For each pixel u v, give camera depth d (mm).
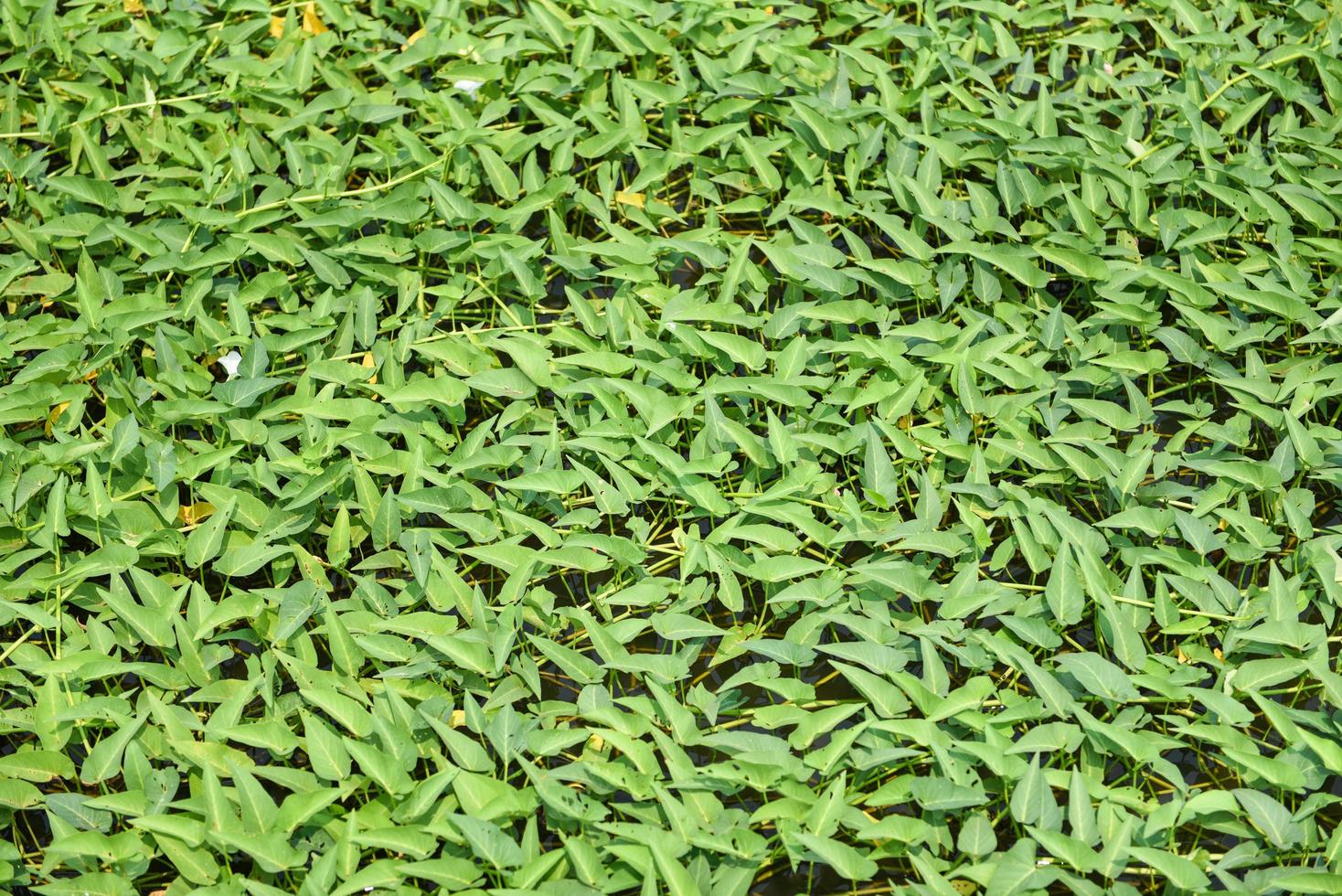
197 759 3436
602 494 3695
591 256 4117
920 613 3664
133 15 4434
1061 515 3613
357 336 3908
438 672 3562
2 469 3727
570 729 3465
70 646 3635
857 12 4328
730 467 3758
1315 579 3635
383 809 3436
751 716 3625
